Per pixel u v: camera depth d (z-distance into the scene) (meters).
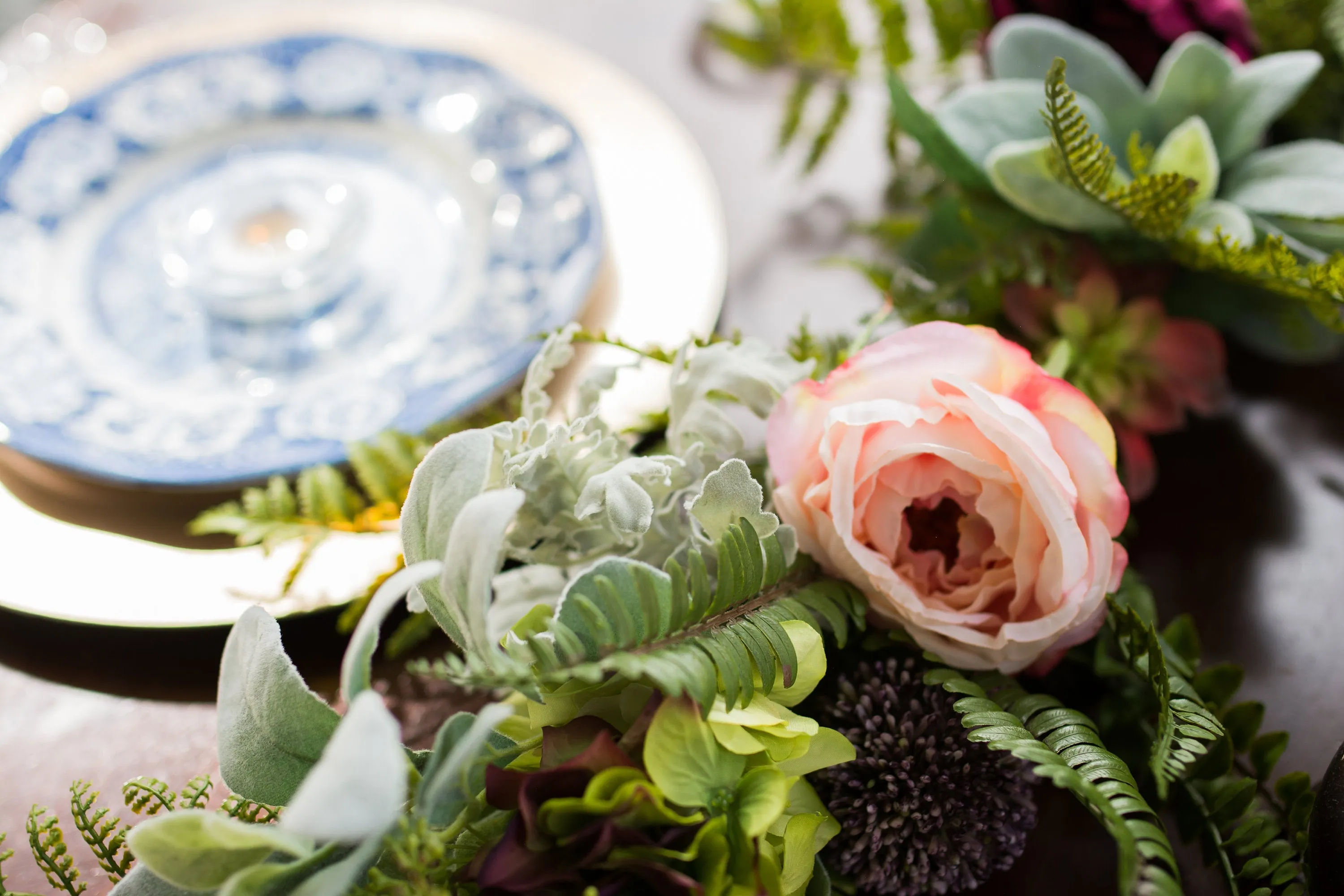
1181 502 0.54
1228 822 0.45
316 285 0.61
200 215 0.63
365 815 0.35
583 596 0.39
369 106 0.68
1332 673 0.50
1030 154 0.50
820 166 0.67
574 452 0.43
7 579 0.53
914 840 0.43
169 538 0.54
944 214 0.56
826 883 0.41
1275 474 0.54
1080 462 0.42
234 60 0.70
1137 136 0.50
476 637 0.38
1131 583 0.49
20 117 0.71
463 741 0.36
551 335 0.46
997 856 0.44
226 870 0.38
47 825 0.43
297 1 0.80
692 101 0.73
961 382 0.42
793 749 0.40
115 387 0.58
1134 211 0.49
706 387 0.45
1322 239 0.51
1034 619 0.43
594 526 0.44
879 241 0.61
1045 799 0.48
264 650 0.40
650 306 0.59
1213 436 0.55
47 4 0.98
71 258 0.63
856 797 0.43
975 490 0.43
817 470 0.43
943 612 0.43
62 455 0.54
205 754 0.50
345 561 0.52
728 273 0.62
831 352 0.51
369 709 0.35
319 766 0.35
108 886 0.47
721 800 0.39
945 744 0.43
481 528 0.38
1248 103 0.52
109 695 0.51
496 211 0.63
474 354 0.58
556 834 0.38
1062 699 0.48
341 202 0.63
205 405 0.58
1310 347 0.53
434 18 0.77
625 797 0.37
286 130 0.69
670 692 0.38
